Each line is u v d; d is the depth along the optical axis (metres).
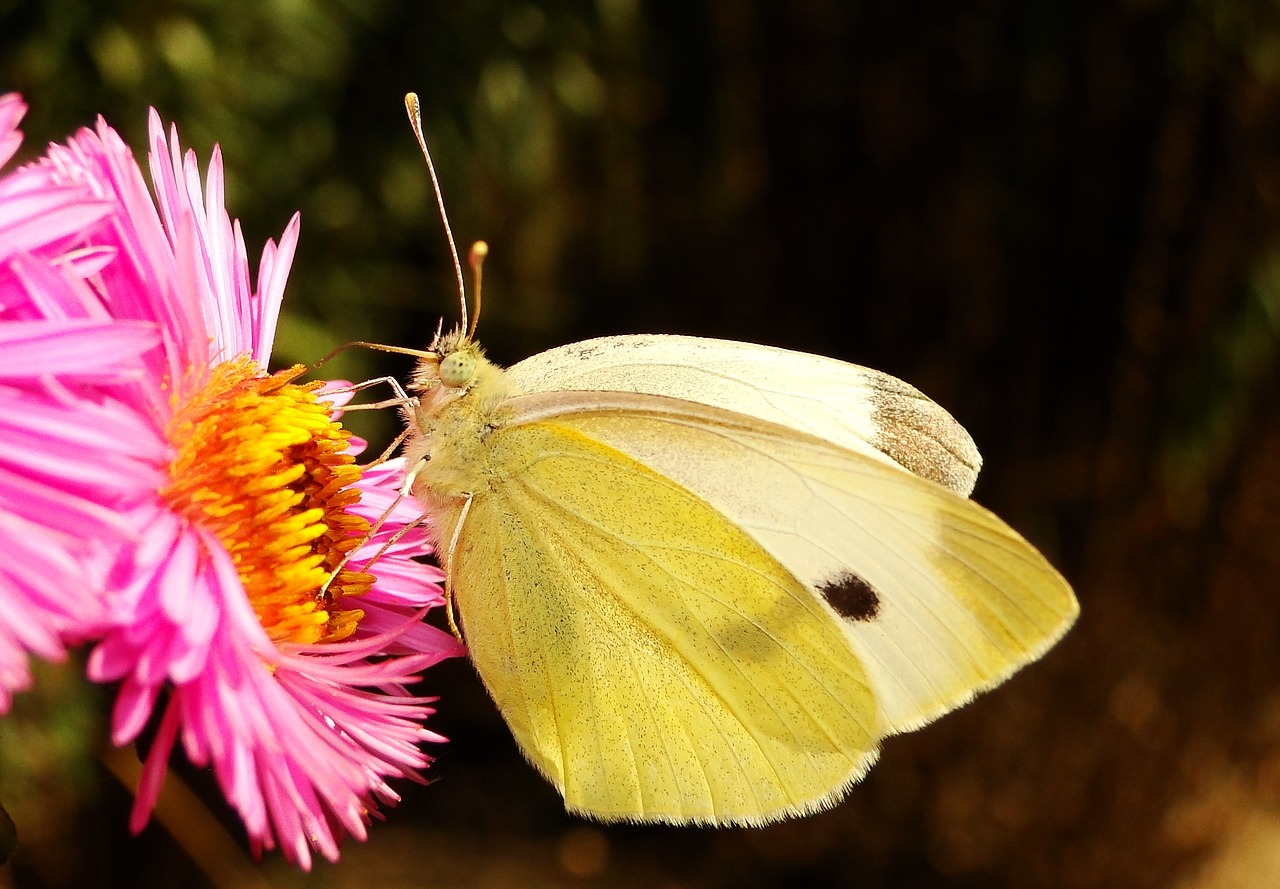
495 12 0.21
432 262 0.26
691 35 0.25
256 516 0.14
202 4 0.19
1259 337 0.24
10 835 0.13
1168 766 0.28
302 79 0.20
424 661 0.14
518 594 0.15
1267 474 0.26
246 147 0.20
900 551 0.15
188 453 0.14
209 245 0.14
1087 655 0.28
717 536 0.15
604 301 0.29
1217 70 0.23
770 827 0.32
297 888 0.28
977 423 0.27
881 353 0.28
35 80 0.19
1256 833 0.29
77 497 0.13
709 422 0.15
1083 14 0.23
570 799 0.15
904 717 0.15
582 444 0.15
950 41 0.24
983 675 0.15
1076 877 0.29
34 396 0.13
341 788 0.13
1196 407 0.25
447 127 0.22
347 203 0.22
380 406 0.15
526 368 0.15
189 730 0.13
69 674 0.20
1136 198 0.25
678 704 0.15
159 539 0.13
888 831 0.30
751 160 0.27
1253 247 0.24
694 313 0.29
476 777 0.33
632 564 0.15
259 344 0.14
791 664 0.15
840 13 0.25
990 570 0.15
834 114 0.26
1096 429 0.26
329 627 0.14
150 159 0.14
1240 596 0.27
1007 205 0.25
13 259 0.13
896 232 0.27
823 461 0.15
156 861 0.26
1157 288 0.25
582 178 0.27
